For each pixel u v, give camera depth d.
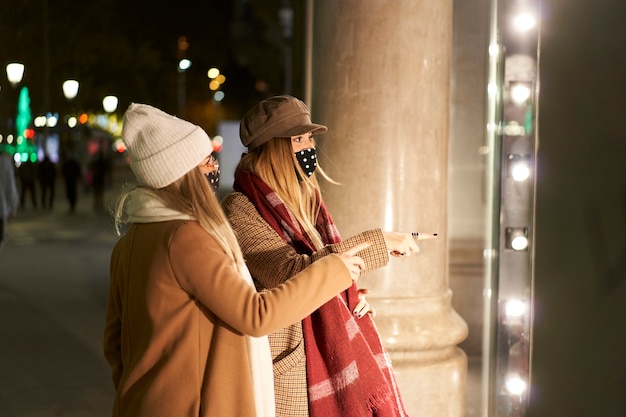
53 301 10.52
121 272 2.69
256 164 3.17
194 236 2.55
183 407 2.53
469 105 6.73
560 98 4.09
